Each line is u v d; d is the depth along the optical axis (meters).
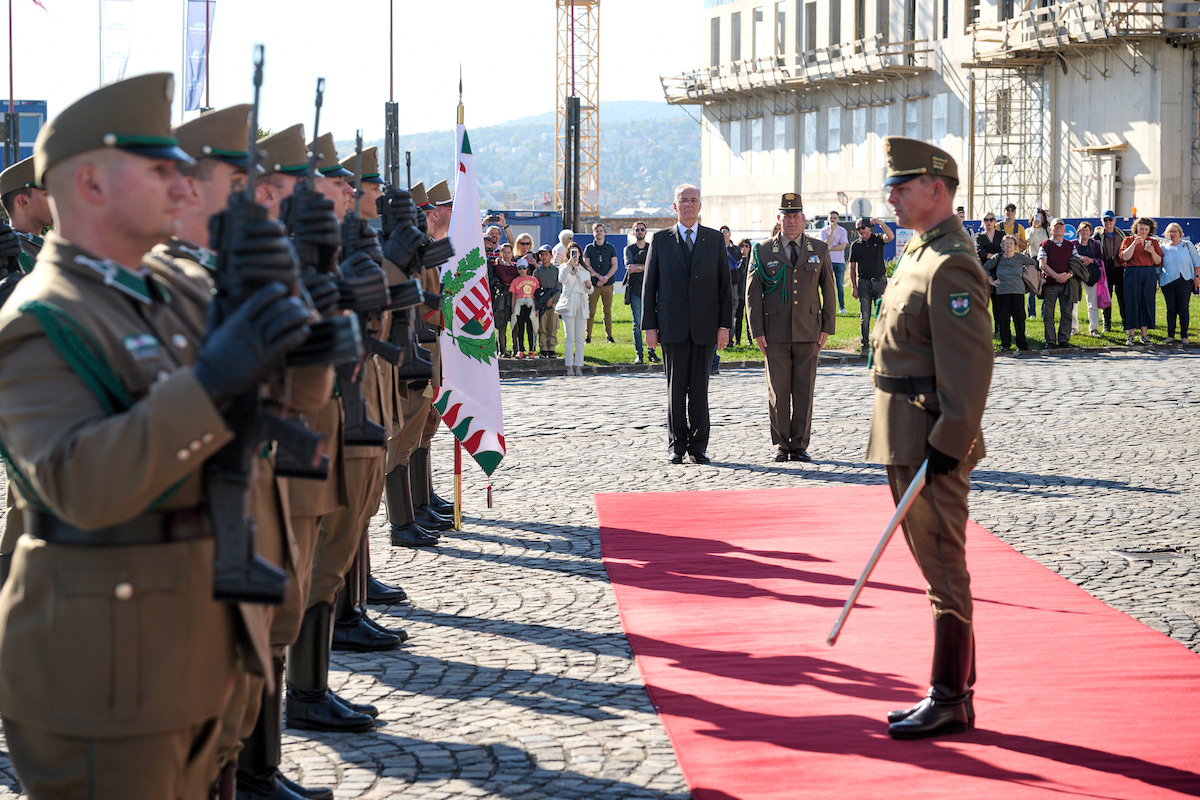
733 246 20.58
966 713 4.57
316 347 2.54
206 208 3.54
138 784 2.54
